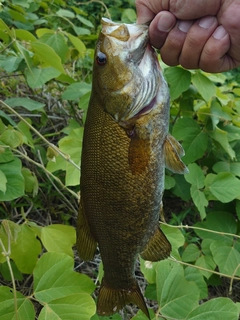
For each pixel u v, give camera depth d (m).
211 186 0.63
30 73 0.61
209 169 0.75
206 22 0.38
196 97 0.76
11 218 0.62
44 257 0.45
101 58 0.36
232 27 0.38
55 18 0.99
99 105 0.38
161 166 0.38
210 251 0.63
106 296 0.44
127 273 0.42
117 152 0.37
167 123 0.38
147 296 0.55
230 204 0.71
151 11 0.40
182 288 0.50
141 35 0.37
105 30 0.37
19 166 0.50
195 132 0.70
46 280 0.44
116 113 0.37
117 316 0.50
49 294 0.43
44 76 0.61
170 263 0.53
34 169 0.67
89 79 0.83
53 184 0.61
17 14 0.78
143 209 0.38
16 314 0.40
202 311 0.47
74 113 0.76
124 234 0.39
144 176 0.37
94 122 0.38
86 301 0.41
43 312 0.41
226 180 0.63
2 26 0.59
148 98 0.36
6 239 0.47
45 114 0.71
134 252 0.41
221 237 0.65
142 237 0.40
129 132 0.37
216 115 0.71
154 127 0.37
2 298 0.41
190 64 0.41
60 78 0.72
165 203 0.76
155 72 0.37
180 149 0.38
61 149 0.57
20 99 0.64
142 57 0.37
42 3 0.94
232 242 0.64
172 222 0.68
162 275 0.51
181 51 0.40
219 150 0.75
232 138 0.72
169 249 0.42
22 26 0.81
